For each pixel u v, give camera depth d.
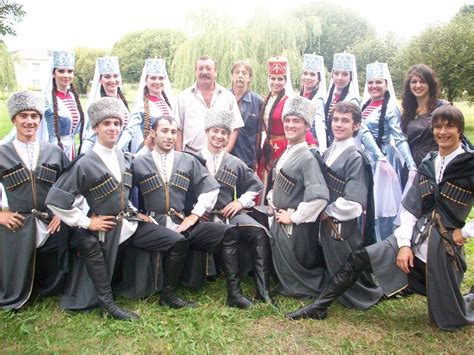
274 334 3.23
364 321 3.44
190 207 4.02
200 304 3.68
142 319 3.41
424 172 3.35
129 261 3.82
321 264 3.91
